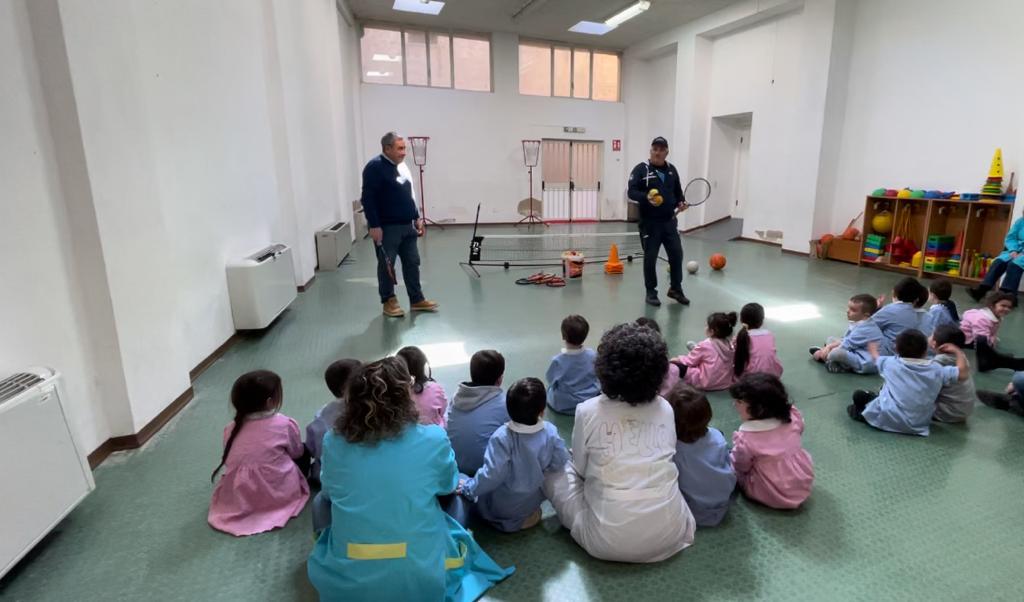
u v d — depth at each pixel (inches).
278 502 74.9
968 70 233.3
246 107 165.3
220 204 142.9
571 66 483.8
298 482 77.6
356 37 412.8
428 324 166.9
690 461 70.2
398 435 54.7
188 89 125.1
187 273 122.3
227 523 72.2
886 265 256.7
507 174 480.1
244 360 135.9
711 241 373.7
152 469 85.7
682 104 413.1
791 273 251.8
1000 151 214.5
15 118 71.9
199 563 65.8
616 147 508.7
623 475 62.2
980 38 227.6
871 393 102.0
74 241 81.7
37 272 74.9
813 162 296.0
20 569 64.5
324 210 272.5
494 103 461.7
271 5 189.2
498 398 78.7
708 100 407.2
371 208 165.8
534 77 478.0
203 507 76.5
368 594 51.0
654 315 177.0
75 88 77.6
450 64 448.1
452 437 77.3
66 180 79.4
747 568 64.1
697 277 242.2
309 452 82.4
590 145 509.0
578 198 514.0
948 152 243.8
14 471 60.6
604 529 62.1
